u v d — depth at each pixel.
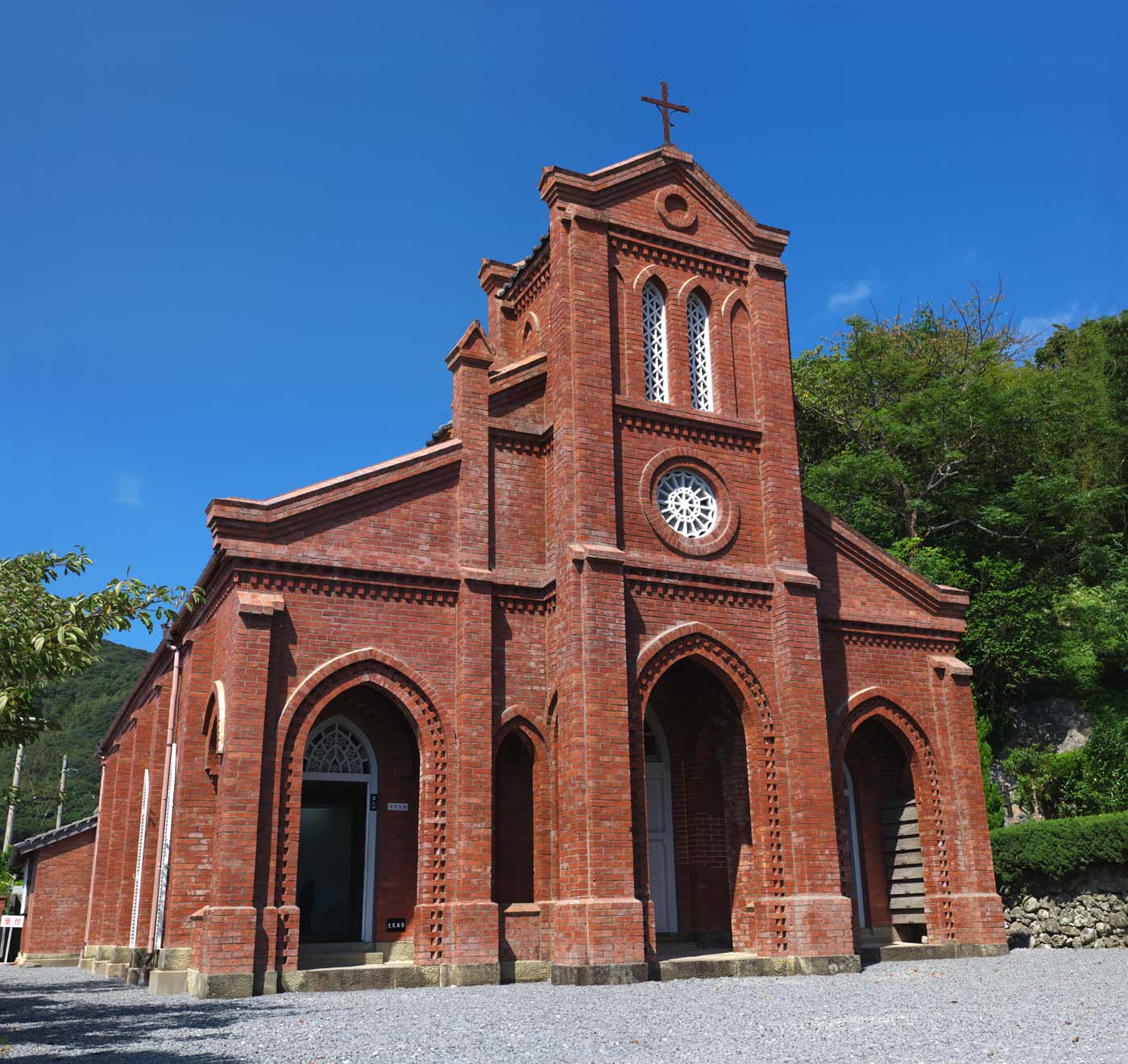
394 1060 9.54
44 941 35.22
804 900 18.55
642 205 21.98
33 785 70.56
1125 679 35.00
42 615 12.84
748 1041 10.52
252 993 15.99
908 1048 9.97
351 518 19.12
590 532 19.09
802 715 19.73
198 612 19.89
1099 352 44.81
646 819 18.11
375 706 19.83
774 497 21.19
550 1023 12.11
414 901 19.12
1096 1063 8.96
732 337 22.41
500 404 20.94
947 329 49.25
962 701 22.72
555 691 19.17
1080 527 38.09
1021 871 24.77
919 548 37.66
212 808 18.17
